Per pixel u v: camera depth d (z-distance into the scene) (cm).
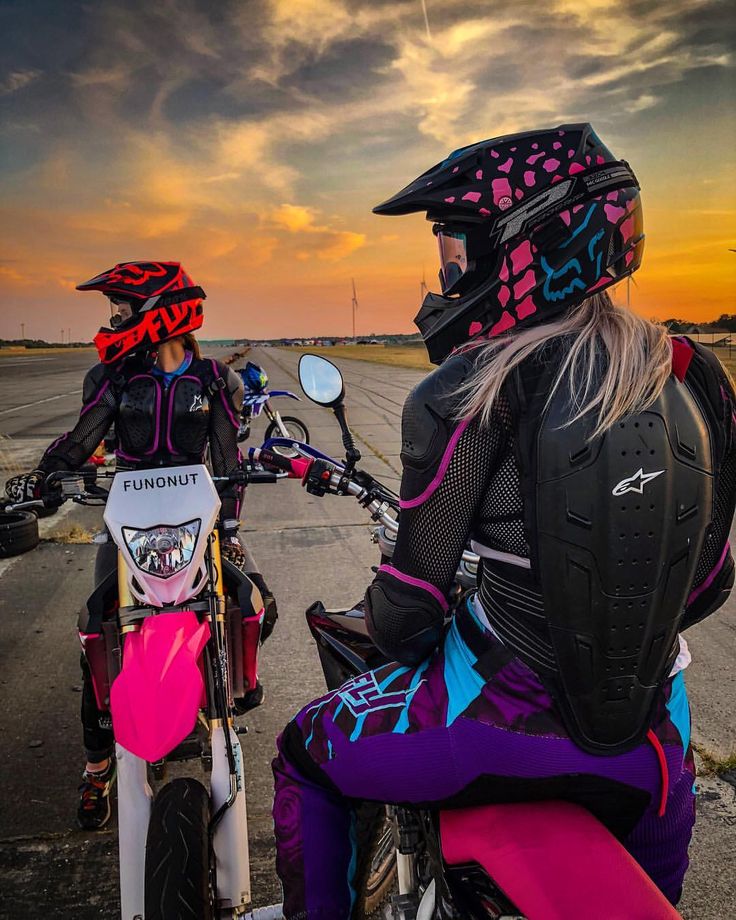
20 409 1964
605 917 110
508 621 128
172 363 282
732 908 250
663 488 117
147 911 170
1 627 486
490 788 126
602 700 122
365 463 1055
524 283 129
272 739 355
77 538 673
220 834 198
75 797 312
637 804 127
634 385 117
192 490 220
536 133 133
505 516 126
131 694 190
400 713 133
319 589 557
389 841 201
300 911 142
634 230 131
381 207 138
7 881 264
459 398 126
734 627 479
